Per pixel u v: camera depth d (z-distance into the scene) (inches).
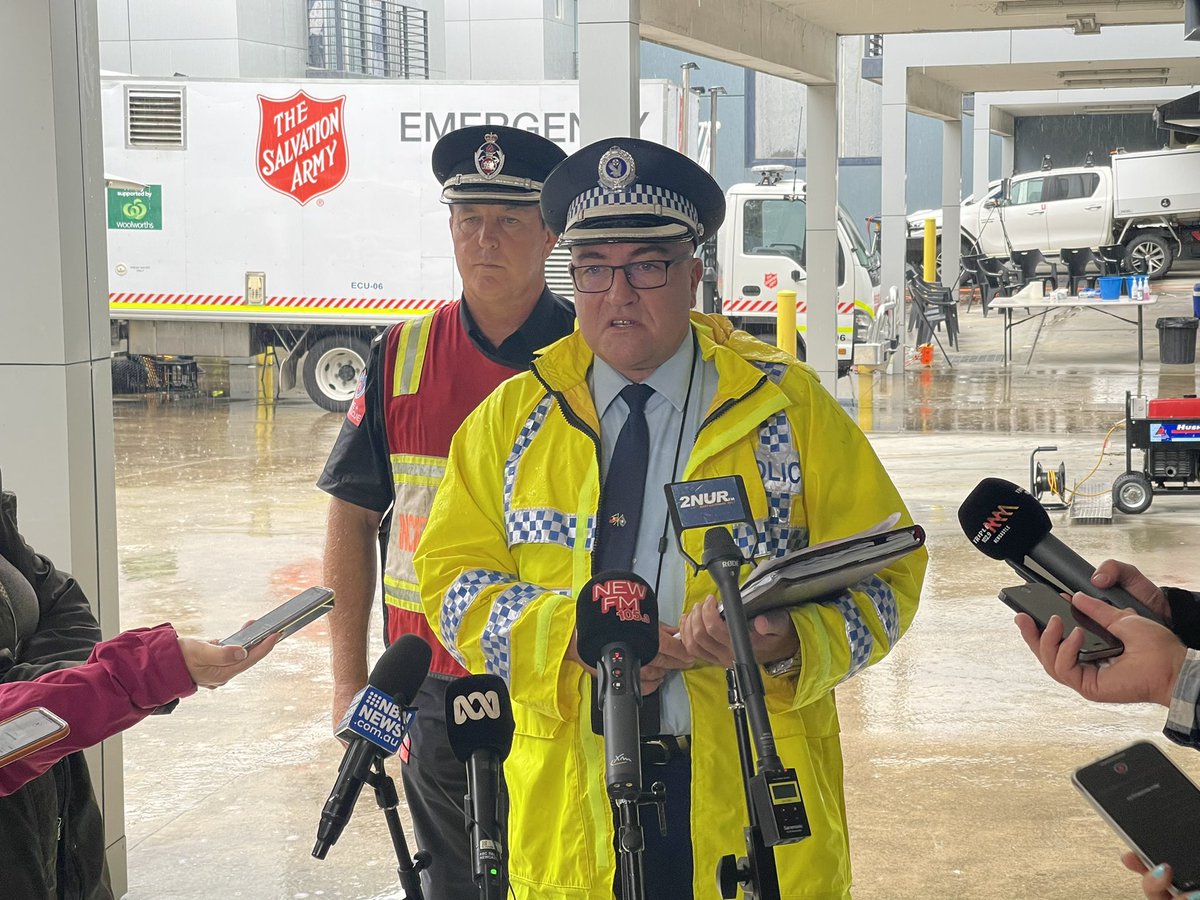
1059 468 406.0
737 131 1255.5
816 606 81.0
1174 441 370.3
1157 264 1058.1
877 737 215.3
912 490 410.6
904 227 717.3
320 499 426.3
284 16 1013.2
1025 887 161.5
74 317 154.2
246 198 581.3
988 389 642.2
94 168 159.2
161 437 555.5
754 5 431.8
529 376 93.8
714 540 67.1
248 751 215.9
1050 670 65.4
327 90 572.4
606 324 88.7
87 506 157.1
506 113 568.7
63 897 88.6
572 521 88.6
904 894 159.9
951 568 325.7
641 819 82.1
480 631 86.7
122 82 578.2
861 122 1285.7
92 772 157.1
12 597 87.7
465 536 91.9
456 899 115.5
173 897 163.3
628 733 63.9
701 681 83.2
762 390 88.7
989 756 206.2
